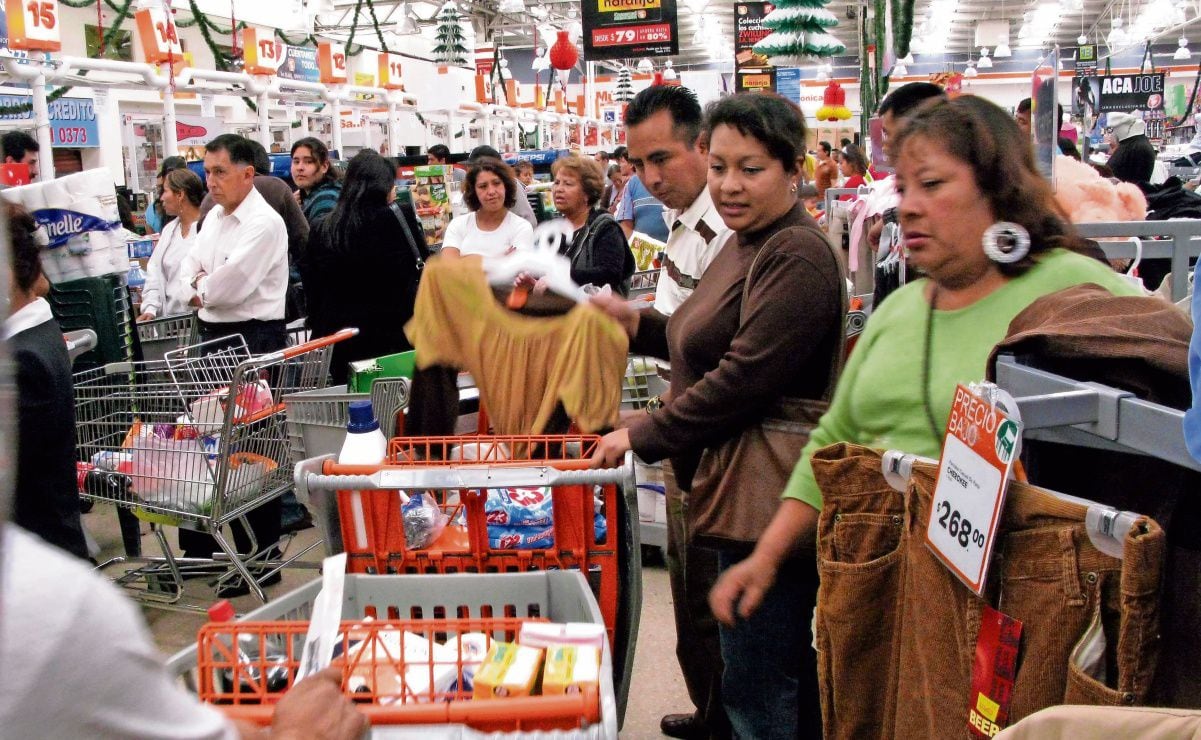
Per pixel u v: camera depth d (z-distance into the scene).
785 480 2.25
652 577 4.52
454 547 2.37
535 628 1.84
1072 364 1.45
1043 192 1.65
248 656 2.00
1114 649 1.20
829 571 1.67
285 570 4.71
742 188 2.29
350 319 4.92
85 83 6.66
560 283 2.47
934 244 1.64
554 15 26.94
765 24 8.88
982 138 1.60
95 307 5.06
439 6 21.67
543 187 10.80
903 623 1.54
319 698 1.40
